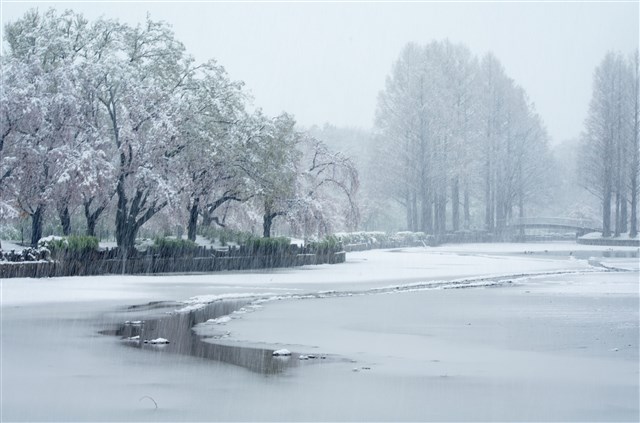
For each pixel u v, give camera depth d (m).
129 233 36.72
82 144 35.44
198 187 39.09
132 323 16.56
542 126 106.56
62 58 38.00
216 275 32.84
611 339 14.55
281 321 17.09
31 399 9.68
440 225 86.56
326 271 36.56
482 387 10.43
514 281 29.98
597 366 11.88
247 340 14.30
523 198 97.62
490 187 89.38
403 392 10.09
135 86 37.12
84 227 44.41
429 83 79.69
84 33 38.94
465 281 29.92
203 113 39.41
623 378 11.00
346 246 61.06
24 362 12.02
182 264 35.41
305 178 49.03
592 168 82.69
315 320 17.30
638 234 81.75
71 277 29.42
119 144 36.88
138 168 35.72
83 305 20.05
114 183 35.44
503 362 12.18
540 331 15.62
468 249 69.25
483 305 20.77
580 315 18.47
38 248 30.28
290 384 10.55
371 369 11.59
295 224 45.22
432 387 10.41
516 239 89.81
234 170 40.19
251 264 38.94
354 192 51.91
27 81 35.09
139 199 37.06
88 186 33.47
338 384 10.58
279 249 41.16
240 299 22.28
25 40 39.16
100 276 30.61
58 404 9.44
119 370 11.41
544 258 51.09
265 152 40.97
